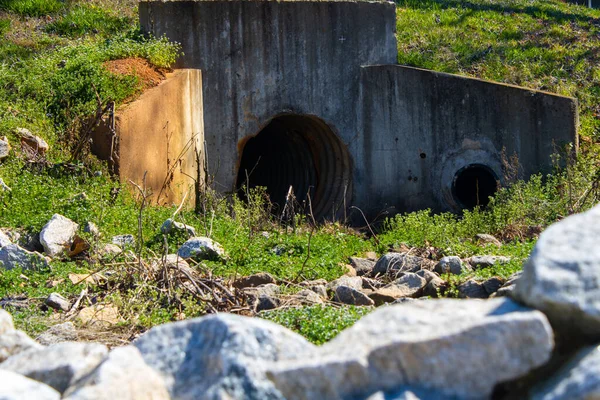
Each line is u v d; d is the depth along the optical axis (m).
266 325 3.58
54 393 3.29
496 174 16.73
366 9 16.77
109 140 12.17
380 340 3.43
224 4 15.73
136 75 13.66
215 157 15.93
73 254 9.43
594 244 3.51
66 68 13.56
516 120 16.64
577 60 18.78
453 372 3.32
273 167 20.05
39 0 17.67
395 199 17.03
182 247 9.60
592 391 2.94
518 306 3.50
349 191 17.06
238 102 15.99
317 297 7.89
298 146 18.55
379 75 16.84
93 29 17.12
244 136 16.11
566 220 3.75
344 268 9.88
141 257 8.52
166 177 13.44
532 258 3.57
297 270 9.40
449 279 8.47
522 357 3.30
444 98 16.73
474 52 18.41
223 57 15.83
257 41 16.02
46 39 16.31
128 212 10.73
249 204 12.70
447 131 16.80
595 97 17.91
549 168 16.58
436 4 20.41
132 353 3.47
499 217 13.12
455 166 16.88
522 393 3.36
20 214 10.12
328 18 16.50
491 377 3.31
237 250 9.91
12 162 11.42
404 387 3.33
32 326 6.81
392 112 16.91
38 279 8.41
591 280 3.35
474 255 10.57
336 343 3.53
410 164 16.95
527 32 19.61
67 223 9.62
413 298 8.26
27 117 12.66
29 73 13.88
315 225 12.70
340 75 16.70
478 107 16.72
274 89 16.25
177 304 7.44
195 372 3.51
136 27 16.23
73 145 12.30
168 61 14.85
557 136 16.56
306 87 16.50
